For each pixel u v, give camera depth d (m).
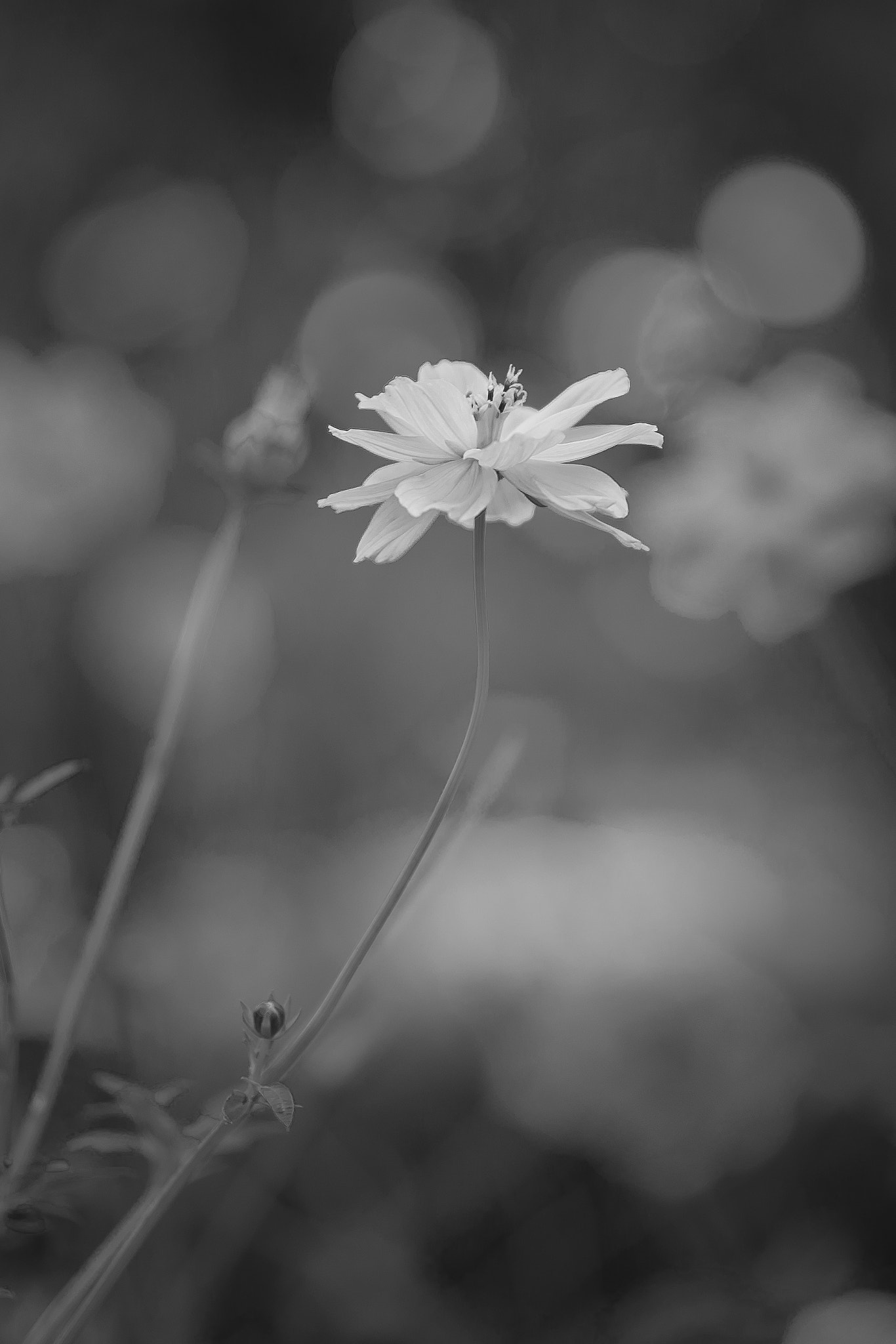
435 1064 1.01
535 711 1.54
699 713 2.22
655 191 2.07
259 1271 0.83
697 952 1.11
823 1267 0.85
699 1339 0.81
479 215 2.27
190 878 1.28
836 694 1.89
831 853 1.60
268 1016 0.60
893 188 1.75
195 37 1.94
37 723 1.47
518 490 0.63
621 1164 0.94
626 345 2.10
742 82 1.93
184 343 1.98
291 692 1.84
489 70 2.22
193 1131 0.63
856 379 1.19
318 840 1.54
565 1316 0.85
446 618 2.19
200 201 2.01
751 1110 0.95
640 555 2.36
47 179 1.88
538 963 1.05
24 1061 0.83
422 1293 0.84
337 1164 0.91
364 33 2.12
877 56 1.77
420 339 2.32
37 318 1.92
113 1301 0.77
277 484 0.70
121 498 1.33
